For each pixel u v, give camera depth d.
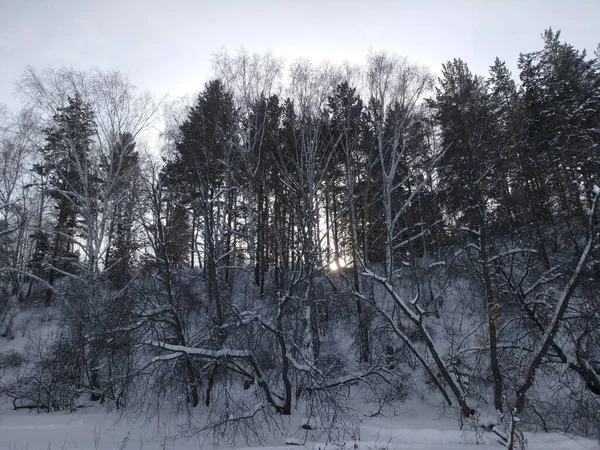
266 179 21.14
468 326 18.66
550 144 21.05
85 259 20.22
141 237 18.17
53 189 18.78
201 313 15.03
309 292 14.80
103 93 20.30
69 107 20.00
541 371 14.05
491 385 14.21
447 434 11.59
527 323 14.86
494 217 16.28
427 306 19.55
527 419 12.36
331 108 21.34
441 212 20.17
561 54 25.19
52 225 24.16
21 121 19.94
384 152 20.69
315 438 11.26
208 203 15.14
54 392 15.51
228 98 18.84
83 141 19.31
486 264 13.79
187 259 24.00
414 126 20.17
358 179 21.30
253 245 17.12
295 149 18.92
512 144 19.20
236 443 11.10
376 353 16.23
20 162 21.17
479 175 15.63
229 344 13.27
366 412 14.18
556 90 22.98
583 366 12.73
